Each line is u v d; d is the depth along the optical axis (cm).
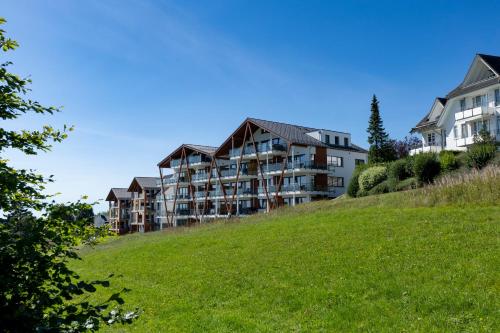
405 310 1020
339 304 1148
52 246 465
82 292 448
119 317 455
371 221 2019
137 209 9619
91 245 548
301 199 5266
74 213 512
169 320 1256
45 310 432
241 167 6094
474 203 2031
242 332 1064
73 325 432
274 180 5662
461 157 3278
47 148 532
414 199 2352
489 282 1077
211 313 1270
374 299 1136
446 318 938
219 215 6341
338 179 5581
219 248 2241
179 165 7088
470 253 1305
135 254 2705
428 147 4878
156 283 1812
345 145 5872
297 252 1769
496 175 2172
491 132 4138
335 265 1488
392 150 6162
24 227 455
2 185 451
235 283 1545
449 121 4722
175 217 7181
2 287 407
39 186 520
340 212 2512
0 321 390
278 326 1078
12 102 482
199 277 1741
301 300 1238
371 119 6100
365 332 952
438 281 1153
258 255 1877
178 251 2444
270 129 5325
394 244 1568
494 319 895
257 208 5688
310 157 5259
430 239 1530
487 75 4303
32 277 438
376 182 3816
